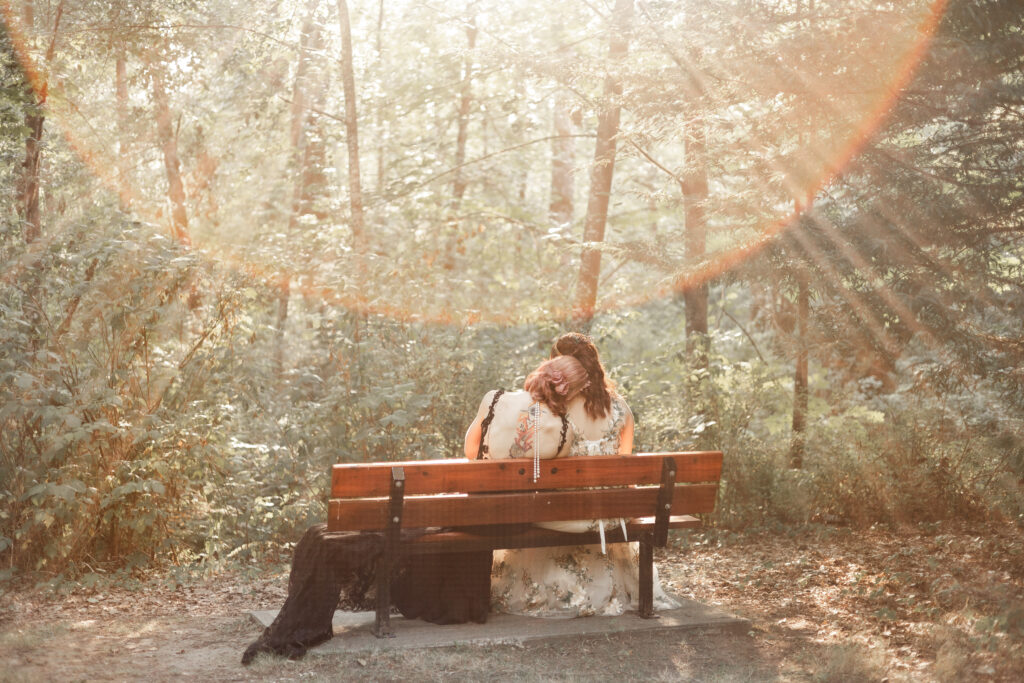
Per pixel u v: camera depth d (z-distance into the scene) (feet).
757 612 17.30
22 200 24.93
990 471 24.54
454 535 14.61
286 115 51.03
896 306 20.65
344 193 42.45
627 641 14.94
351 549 14.32
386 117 47.62
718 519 26.58
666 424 27.86
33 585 18.89
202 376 23.82
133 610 17.46
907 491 27.07
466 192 54.60
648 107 27.89
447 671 13.42
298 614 14.37
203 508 22.27
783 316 33.45
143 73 37.50
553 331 29.22
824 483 27.91
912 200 20.36
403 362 25.58
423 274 29.04
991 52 18.44
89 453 20.47
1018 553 21.22
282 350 34.68
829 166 21.29
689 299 33.60
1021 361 20.89
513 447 14.97
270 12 39.86
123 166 40.16
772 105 22.68
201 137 48.08
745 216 24.04
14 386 20.38
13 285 21.50
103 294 21.95
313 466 24.50
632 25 28.14
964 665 13.99
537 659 14.01
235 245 25.94
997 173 20.40
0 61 24.29
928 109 19.85
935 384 22.30
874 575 20.24
